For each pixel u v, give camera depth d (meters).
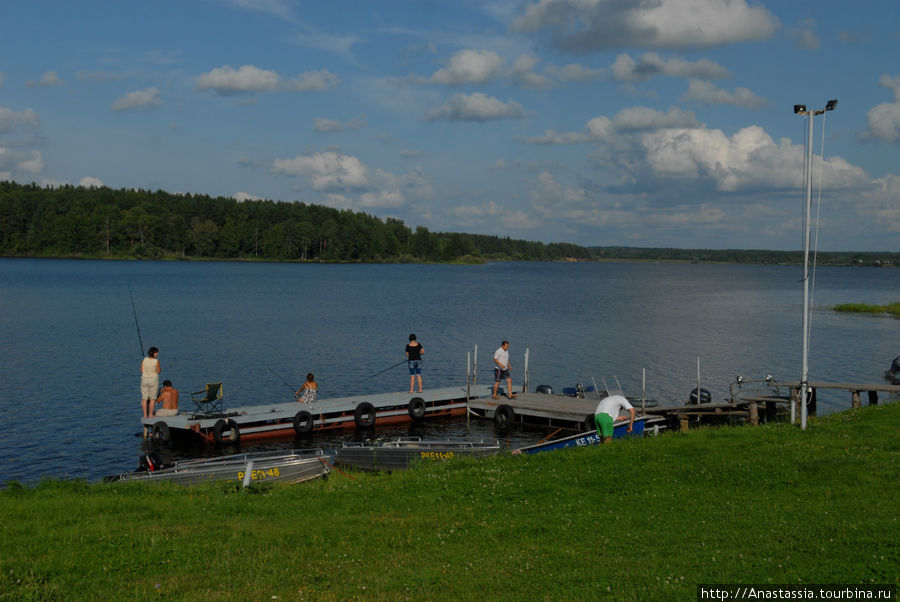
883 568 8.38
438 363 39.59
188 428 23.02
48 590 8.40
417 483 14.17
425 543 10.22
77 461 20.84
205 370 35.91
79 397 28.77
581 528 10.67
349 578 8.90
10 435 23.23
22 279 105.44
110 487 14.64
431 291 102.94
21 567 9.07
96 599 8.23
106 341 44.53
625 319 64.44
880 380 35.56
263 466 16.92
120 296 78.62
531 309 74.56
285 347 43.81
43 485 14.69
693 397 28.03
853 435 16.72
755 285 142.75
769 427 18.41
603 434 17.08
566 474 13.98
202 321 57.09
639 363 40.09
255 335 49.09
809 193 17.86
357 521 11.53
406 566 9.32
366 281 126.06
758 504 11.48
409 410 27.62
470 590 8.38
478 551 9.83
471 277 160.00
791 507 11.21
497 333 52.72
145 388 23.70
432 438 24.73
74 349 41.06
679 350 45.06
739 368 38.69
